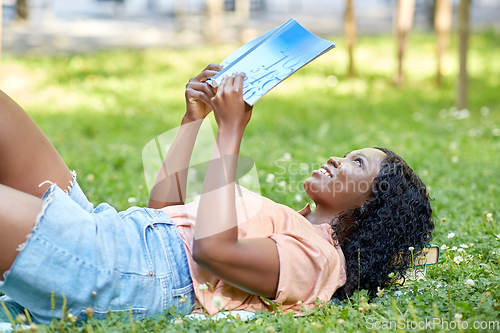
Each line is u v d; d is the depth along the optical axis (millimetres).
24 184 2217
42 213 1891
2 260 1895
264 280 2062
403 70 11648
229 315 2051
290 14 25312
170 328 1971
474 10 26016
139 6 27359
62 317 1930
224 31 19406
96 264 1953
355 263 2311
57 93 10211
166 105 9375
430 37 17172
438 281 2521
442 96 10312
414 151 5723
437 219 3508
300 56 2162
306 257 2131
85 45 16422
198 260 1992
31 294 1934
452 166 5148
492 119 8039
